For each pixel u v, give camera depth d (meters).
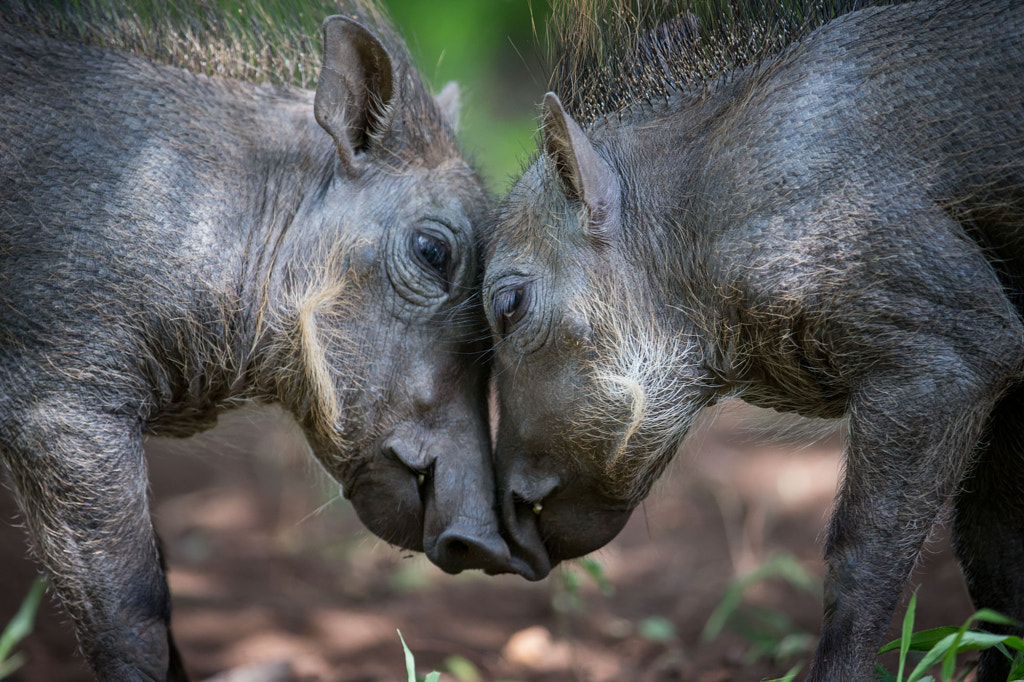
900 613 9.04
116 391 6.68
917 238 5.85
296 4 7.76
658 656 9.08
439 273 7.09
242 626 9.64
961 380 5.78
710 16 6.77
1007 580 6.72
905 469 5.80
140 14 7.29
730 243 6.22
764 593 10.22
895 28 6.12
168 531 11.98
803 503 12.04
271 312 7.18
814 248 5.97
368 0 8.11
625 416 6.50
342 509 12.57
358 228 7.11
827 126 6.04
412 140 7.32
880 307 5.86
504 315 6.69
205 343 6.99
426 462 6.94
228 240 7.00
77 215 6.66
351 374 7.05
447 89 8.51
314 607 10.21
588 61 7.23
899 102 5.97
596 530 6.84
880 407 5.86
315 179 7.28
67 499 6.56
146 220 6.75
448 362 7.05
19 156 6.69
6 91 6.79
